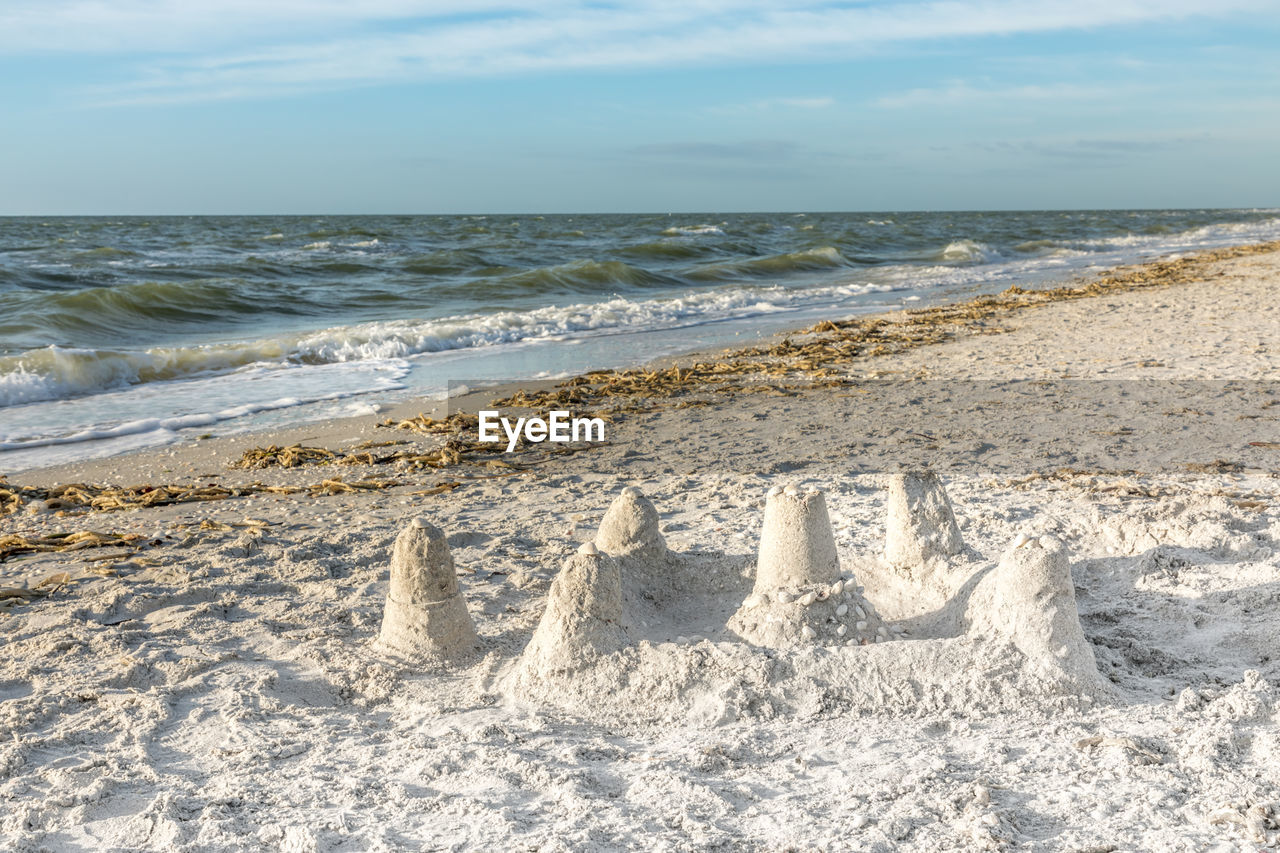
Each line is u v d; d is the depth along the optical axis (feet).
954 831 8.72
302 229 112.78
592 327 34.55
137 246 73.31
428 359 28.17
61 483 16.25
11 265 47.73
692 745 9.59
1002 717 9.77
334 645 11.25
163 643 11.44
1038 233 103.76
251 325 34.27
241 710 10.31
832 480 15.39
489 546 13.52
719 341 30.89
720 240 81.61
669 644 10.25
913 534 11.14
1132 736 9.42
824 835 8.71
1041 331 29.66
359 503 15.23
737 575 11.26
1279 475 14.67
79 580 12.92
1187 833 8.62
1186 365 22.81
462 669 10.85
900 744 9.50
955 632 10.49
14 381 22.43
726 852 8.66
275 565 13.16
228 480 16.33
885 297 43.27
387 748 9.78
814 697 9.93
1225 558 12.05
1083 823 8.75
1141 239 85.87
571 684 10.19
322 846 8.82
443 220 199.00
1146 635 10.87
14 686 10.85
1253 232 96.58
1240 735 9.35
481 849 8.74
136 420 20.40
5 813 9.26
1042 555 10.14
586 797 9.13
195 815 9.18
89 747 9.98
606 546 11.37
